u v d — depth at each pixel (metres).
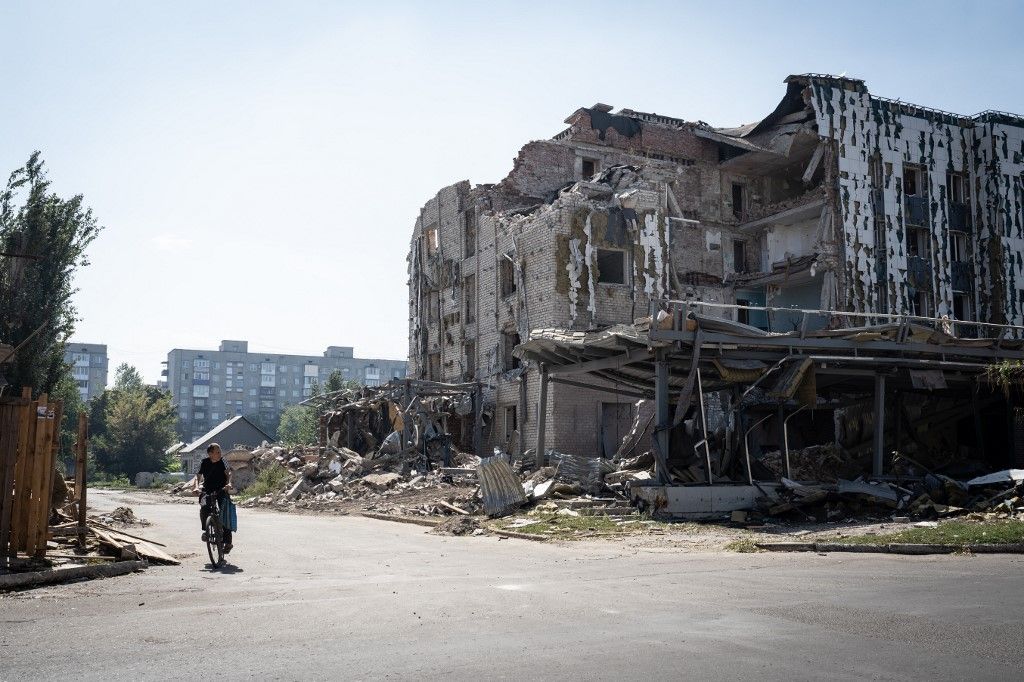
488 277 37.03
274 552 13.33
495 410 35.62
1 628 6.98
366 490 28.70
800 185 43.56
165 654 6.04
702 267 40.28
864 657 5.89
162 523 20.48
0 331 28.09
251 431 73.69
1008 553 12.10
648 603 8.09
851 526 15.80
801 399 19.39
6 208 28.92
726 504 18.16
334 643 6.38
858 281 37.41
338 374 81.00
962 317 40.47
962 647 6.18
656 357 18.91
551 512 18.72
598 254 34.53
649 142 41.03
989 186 40.22
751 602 8.11
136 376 120.19
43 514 10.25
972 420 26.86
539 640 6.46
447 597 8.52
